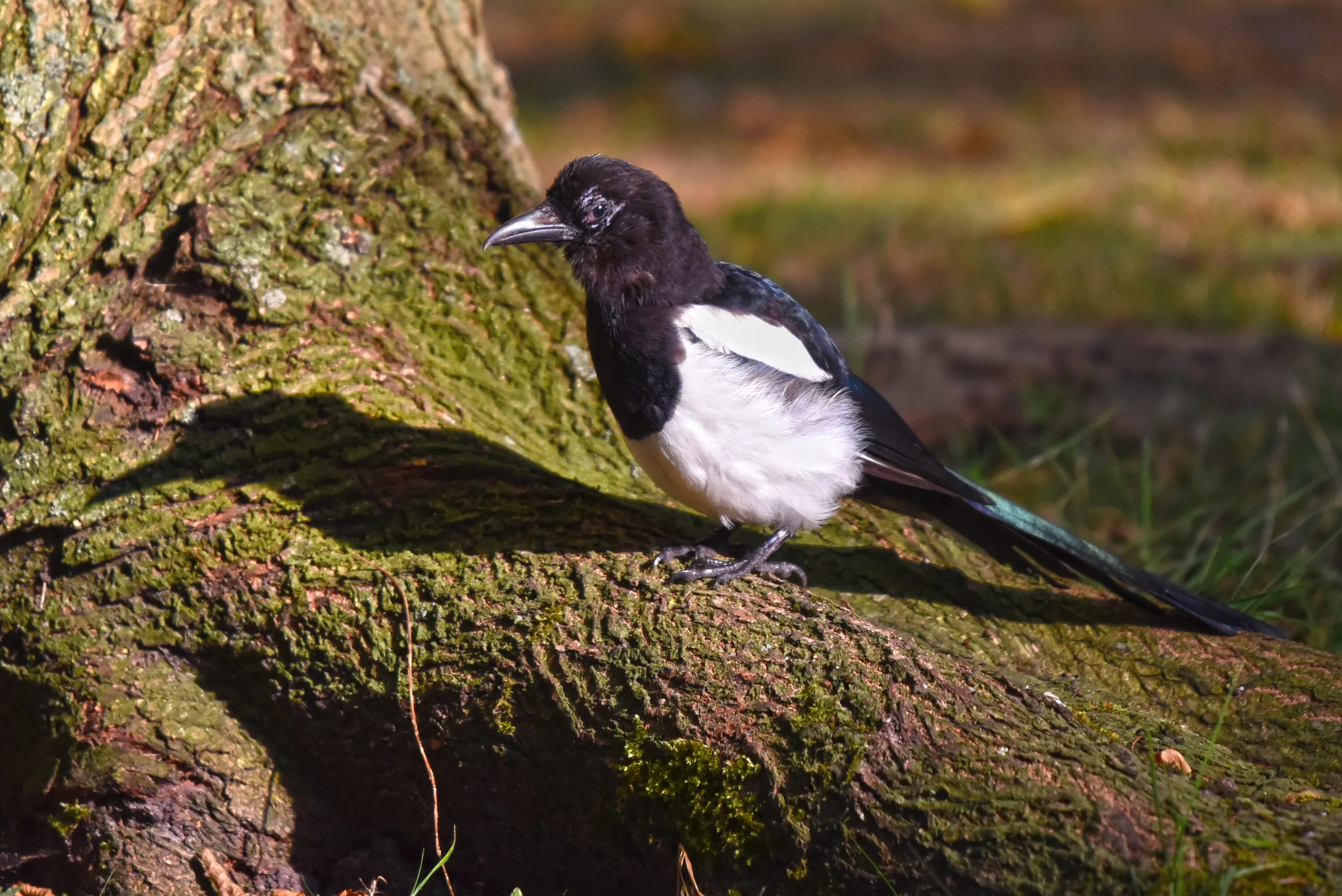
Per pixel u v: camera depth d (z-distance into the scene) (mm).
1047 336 14312
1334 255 16531
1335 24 32500
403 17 8820
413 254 8281
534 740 6426
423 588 6758
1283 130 23578
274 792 7059
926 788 5707
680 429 7086
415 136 8586
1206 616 7320
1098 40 32531
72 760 6875
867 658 6102
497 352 8227
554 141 27156
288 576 6875
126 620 6926
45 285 7496
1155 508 10734
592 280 7457
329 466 7203
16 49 7539
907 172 23484
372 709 6727
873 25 35656
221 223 7699
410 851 7074
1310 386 12664
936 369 13742
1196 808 5617
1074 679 6883
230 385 7383
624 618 6434
